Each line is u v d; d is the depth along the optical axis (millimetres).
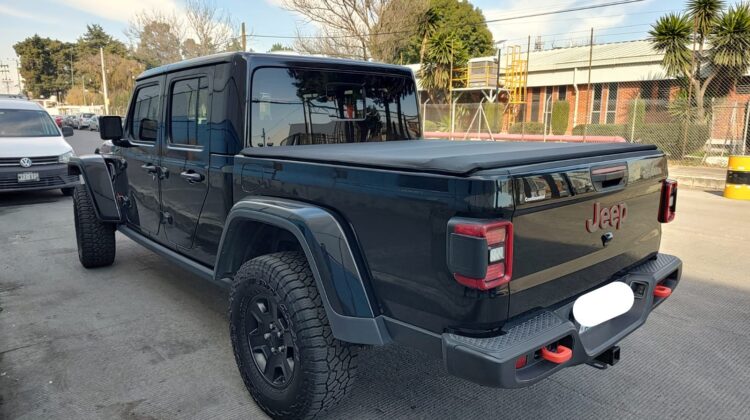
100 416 2730
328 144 3480
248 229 2918
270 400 2633
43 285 4809
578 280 2340
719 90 15453
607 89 21062
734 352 3498
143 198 4242
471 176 1880
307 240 2377
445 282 1993
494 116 19812
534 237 2025
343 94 3611
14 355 3416
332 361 2418
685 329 3854
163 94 3746
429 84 24141
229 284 3119
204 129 3293
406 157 2213
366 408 2818
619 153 2584
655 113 15836
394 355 3422
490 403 2877
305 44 26656
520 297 2035
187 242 3656
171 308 4250
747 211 8430
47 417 2719
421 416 2748
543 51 24672
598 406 2854
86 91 74250
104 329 3834
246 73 3035
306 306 2418
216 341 3641
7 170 8695
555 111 20812
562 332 2039
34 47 90312
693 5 14906
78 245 5328
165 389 3004
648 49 20250
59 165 9219
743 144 13359
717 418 2752
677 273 2914
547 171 2027
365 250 2301
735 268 5289
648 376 3182
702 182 11172
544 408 2832
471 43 33781
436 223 1992
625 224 2570
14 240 6520
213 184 3223
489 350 1882
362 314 2281
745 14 14266
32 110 10242
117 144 4508
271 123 3178
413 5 24141
